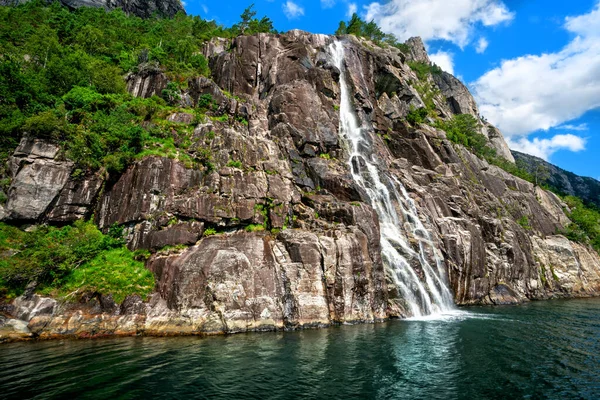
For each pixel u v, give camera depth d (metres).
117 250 25.92
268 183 31.42
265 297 24.14
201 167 29.89
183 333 21.53
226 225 28.17
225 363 16.62
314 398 13.27
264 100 44.91
